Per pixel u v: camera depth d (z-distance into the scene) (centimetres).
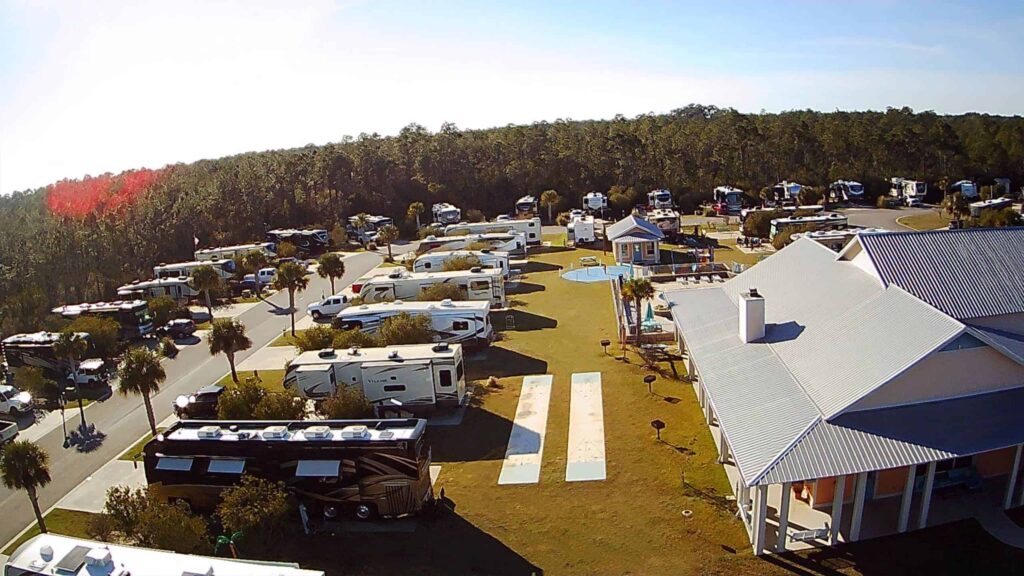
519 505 2105
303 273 4297
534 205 8756
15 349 3788
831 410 1828
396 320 3375
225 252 6769
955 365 1866
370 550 1925
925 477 1798
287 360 3706
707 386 2225
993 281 2166
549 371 3253
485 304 3716
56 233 6306
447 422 2748
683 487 2127
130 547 1536
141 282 5872
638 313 3534
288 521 2033
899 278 2233
